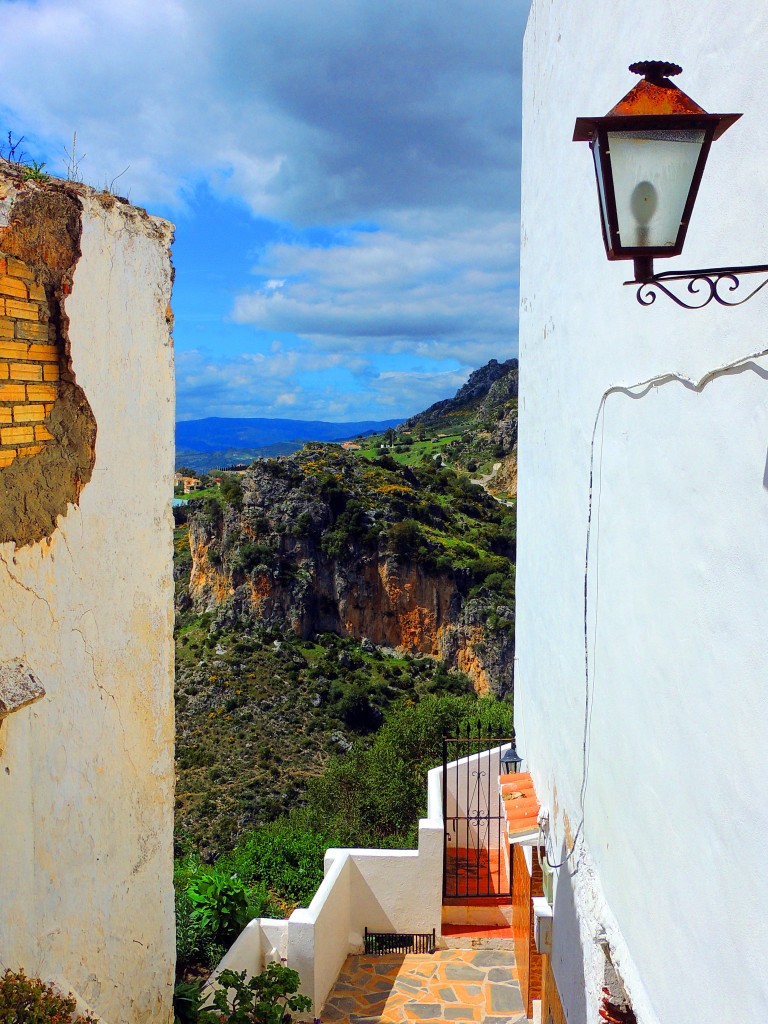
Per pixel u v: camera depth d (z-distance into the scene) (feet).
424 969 28.89
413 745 68.18
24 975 12.26
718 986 9.30
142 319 16.29
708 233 9.42
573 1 18.03
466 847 35.58
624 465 13.64
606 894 14.92
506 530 213.66
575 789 18.16
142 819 16.67
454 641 190.80
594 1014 15.31
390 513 195.52
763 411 8.03
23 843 12.52
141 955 16.65
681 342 10.53
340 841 43.24
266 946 26.12
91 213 14.25
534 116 24.89
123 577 15.78
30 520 12.83
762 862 8.13
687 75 10.03
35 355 13.11
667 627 11.15
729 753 8.95
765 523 8.04
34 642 12.92
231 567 188.65
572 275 18.58
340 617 190.19
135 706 16.28
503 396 395.55
